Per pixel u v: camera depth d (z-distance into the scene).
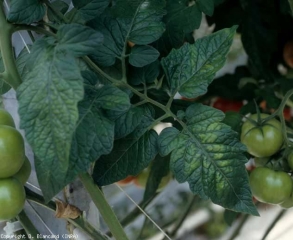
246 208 0.89
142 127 0.91
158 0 0.93
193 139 0.89
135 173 0.91
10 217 0.86
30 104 0.72
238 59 1.74
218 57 0.90
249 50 1.51
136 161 0.91
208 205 2.18
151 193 1.44
